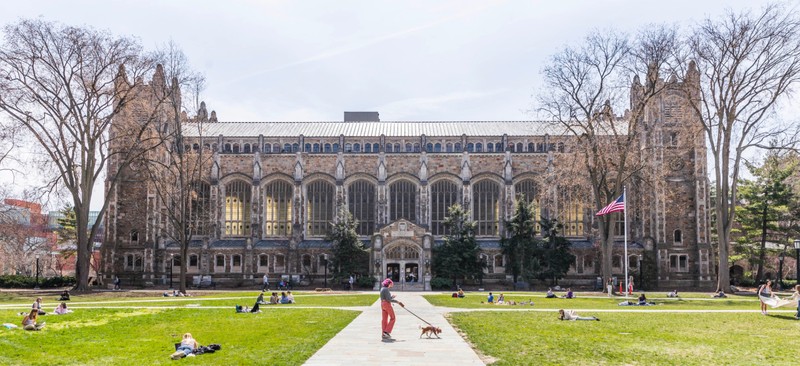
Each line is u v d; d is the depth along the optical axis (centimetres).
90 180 6900
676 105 9119
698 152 9112
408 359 2105
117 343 2520
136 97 7844
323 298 5812
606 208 5909
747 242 8781
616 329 3044
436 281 8262
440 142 10012
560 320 3512
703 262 9000
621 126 9812
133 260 9412
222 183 9788
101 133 6862
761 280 9206
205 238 9388
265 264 9400
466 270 8419
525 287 8288
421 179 9656
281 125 10819
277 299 5000
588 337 2719
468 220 9225
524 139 9950
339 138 9956
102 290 7144
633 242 9362
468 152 9775
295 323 3262
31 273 11875
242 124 10850
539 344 2489
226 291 7394
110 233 9362
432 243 8706
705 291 8281
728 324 3338
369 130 10488
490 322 3369
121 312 4022
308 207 9775
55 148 6644
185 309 4288
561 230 9412
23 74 6369
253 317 3631
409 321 3372
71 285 8819
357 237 8725
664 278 9050
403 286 8312
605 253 6862
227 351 2275
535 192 9694
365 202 9781
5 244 9250
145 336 2756
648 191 9325
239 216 9806
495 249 9212
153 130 9144
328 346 2388
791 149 6538
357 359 2098
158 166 9031
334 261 8669
